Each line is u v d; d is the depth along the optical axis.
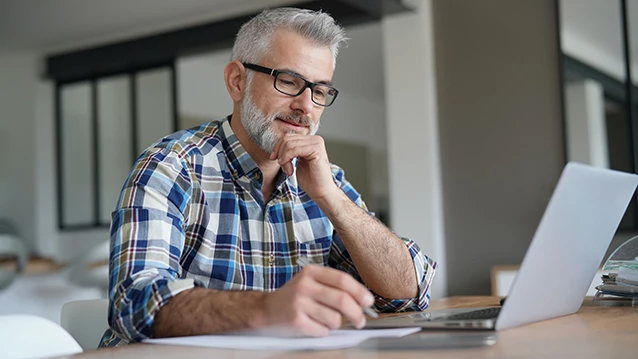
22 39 6.30
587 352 0.77
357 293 0.90
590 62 4.20
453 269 4.65
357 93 9.96
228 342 0.92
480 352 0.79
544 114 4.43
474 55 4.64
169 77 6.17
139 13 5.58
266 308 0.93
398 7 4.62
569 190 0.96
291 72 1.54
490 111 4.59
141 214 1.24
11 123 6.79
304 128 1.56
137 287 1.08
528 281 0.96
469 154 4.64
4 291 4.72
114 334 1.30
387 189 10.70
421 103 4.71
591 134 4.19
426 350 0.82
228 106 8.41
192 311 1.01
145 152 1.41
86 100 6.67
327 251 1.62
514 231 4.50
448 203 4.68
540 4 4.45
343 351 0.83
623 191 1.15
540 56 4.45
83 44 6.35
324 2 4.93
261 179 1.53
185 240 1.44
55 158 6.77
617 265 1.46
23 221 6.71
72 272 4.70
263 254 1.52
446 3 4.74
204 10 5.46
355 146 10.20
